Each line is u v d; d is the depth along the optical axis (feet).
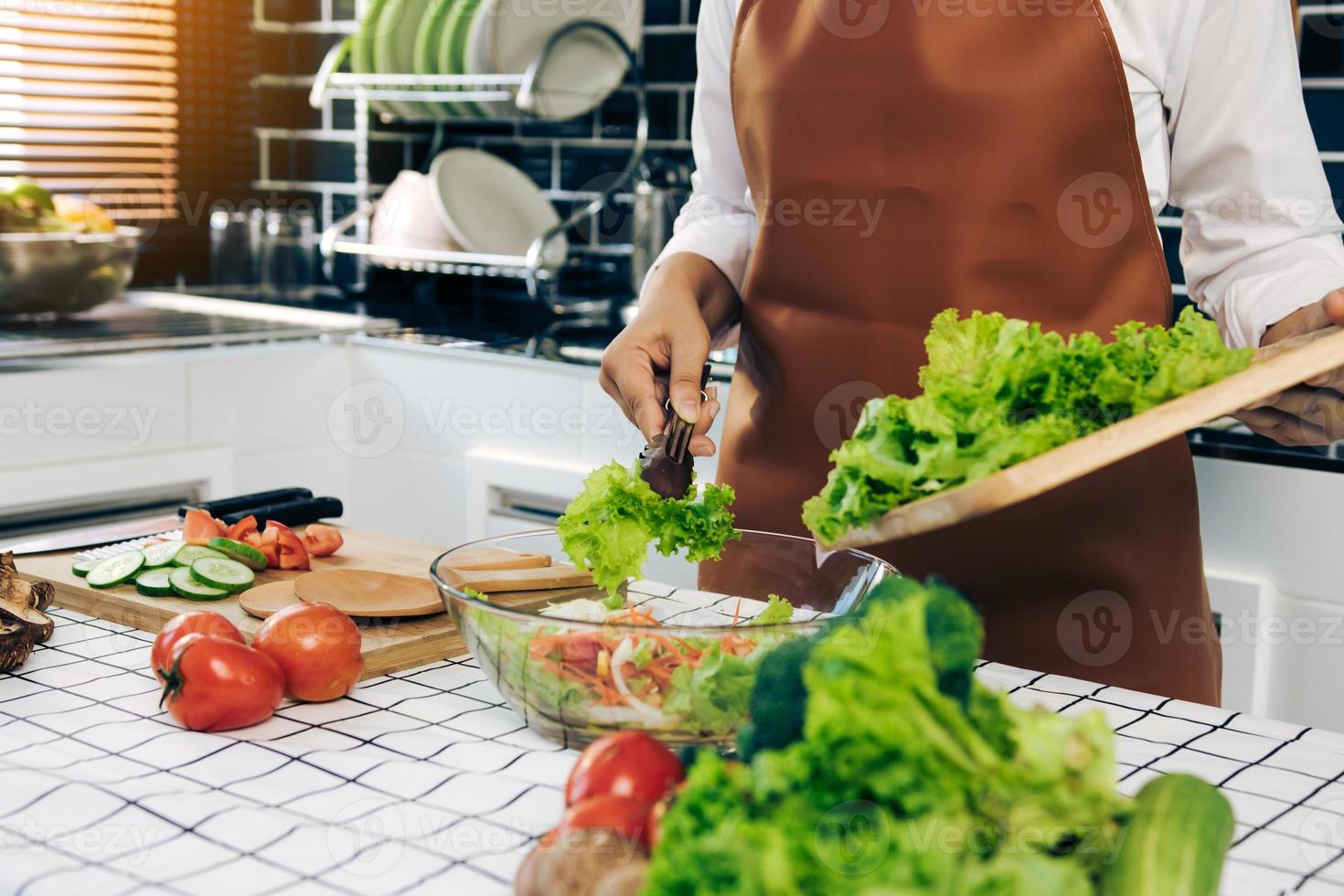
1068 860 1.66
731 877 1.53
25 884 2.00
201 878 2.04
